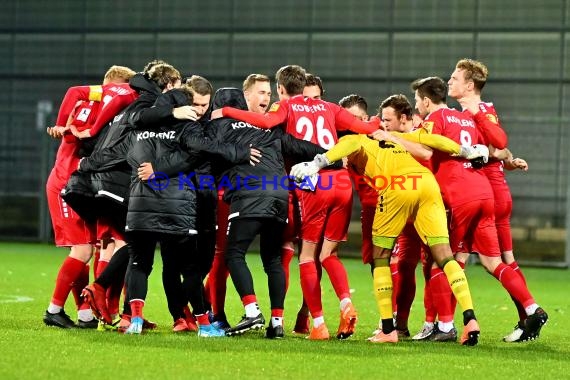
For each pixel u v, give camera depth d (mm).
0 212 61656
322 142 22531
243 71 61156
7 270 41531
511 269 22219
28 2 63562
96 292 22094
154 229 20609
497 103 57500
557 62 56562
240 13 61281
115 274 22312
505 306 32312
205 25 61719
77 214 23203
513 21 57219
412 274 23484
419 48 58656
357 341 21656
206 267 23078
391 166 21391
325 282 40406
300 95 22828
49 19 63312
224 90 22766
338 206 22266
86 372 16562
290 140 22125
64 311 25188
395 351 19969
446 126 22406
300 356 18812
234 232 21500
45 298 30344
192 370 16984
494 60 57500
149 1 62219
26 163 61562
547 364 18922
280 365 17750
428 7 58500
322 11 60062
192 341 20281
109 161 22438
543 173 54969
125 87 24188
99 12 62875
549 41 56719
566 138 54688
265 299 32375
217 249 23391
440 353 19891
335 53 59906
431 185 21359
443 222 21453
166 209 20625
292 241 23562
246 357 18484
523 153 55344
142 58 62469
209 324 21625
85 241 23312
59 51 63188
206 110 22500
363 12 59469
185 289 21453
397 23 58938
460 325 26688
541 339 23656
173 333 22266
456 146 21578
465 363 18703
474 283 42312
